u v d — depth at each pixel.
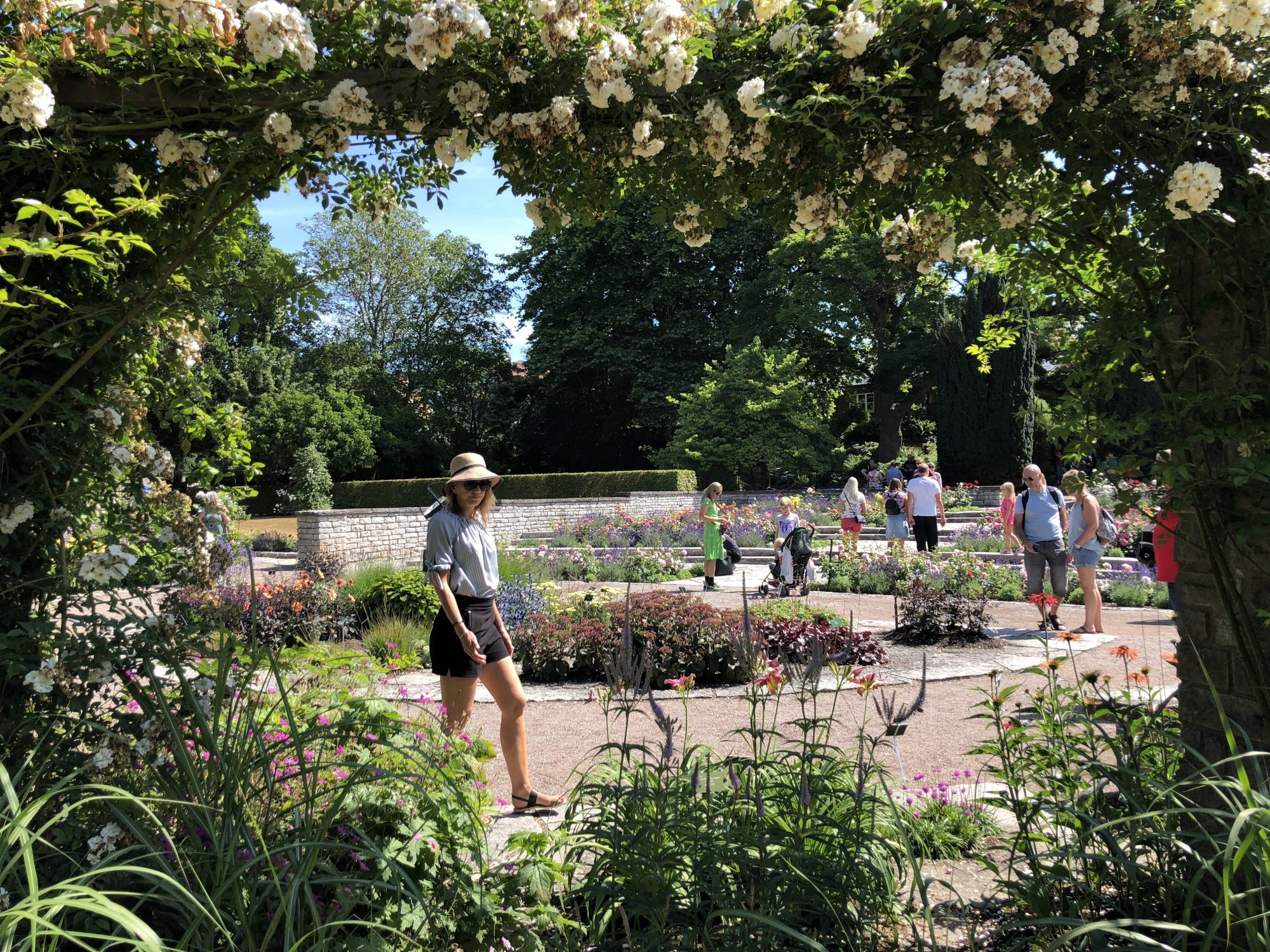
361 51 2.95
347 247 40.78
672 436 37.38
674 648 7.36
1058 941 1.86
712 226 3.46
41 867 2.40
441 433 42.00
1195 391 2.92
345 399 37.59
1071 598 12.22
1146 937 1.86
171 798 2.58
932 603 9.08
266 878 2.24
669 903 2.40
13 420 2.91
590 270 36.88
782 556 12.43
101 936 1.69
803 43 2.87
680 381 34.75
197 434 3.82
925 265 3.58
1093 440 3.05
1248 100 2.71
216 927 1.97
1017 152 2.95
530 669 7.65
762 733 2.89
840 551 15.48
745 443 30.12
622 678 2.80
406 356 42.72
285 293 3.44
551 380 39.62
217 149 2.95
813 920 2.59
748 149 3.01
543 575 14.29
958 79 2.71
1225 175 2.78
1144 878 2.64
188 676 3.38
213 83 2.88
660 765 2.77
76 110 2.86
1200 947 2.22
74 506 2.99
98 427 3.05
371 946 2.06
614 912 2.55
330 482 30.70
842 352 34.03
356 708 2.99
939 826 3.59
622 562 16.16
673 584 14.88
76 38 2.80
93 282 3.09
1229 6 2.55
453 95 2.91
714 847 2.49
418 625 9.34
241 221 3.43
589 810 3.87
